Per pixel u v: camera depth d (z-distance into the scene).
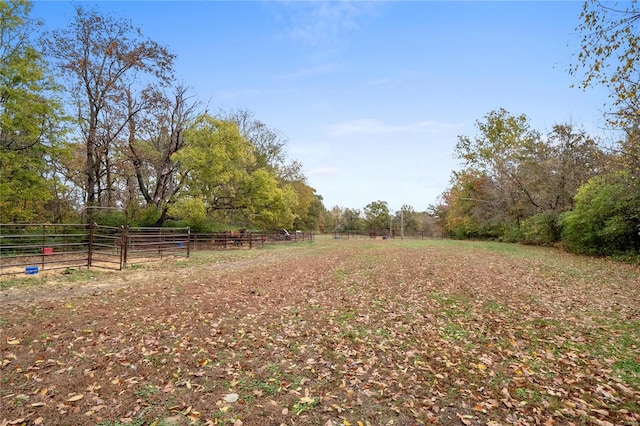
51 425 3.19
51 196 18.27
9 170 16.38
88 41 21.03
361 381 4.15
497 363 4.70
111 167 23.19
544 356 4.92
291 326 6.15
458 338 5.64
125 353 4.80
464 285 9.77
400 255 18.39
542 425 3.31
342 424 3.29
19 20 16.78
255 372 4.34
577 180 23.03
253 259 16.81
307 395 3.80
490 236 36.59
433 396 3.83
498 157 30.59
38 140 17.41
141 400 3.63
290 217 33.47
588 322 6.46
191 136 23.08
